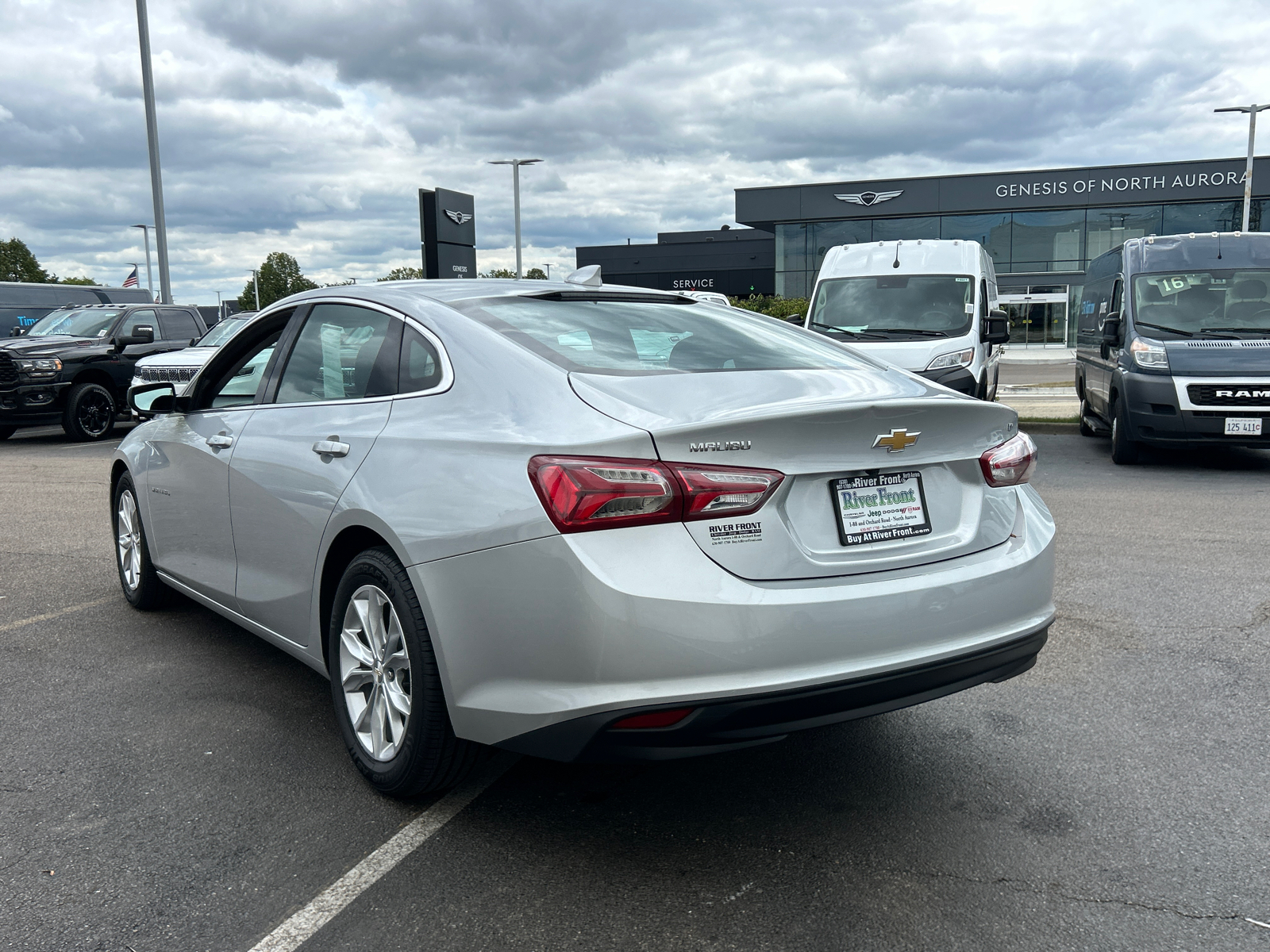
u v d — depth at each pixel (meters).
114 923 2.35
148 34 19.89
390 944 2.27
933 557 2.72
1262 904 2.41
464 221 14.84
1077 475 9.79
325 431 3.24
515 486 2.48
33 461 12.07
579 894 2.47
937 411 2.71
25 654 4.39
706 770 3.22
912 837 2.76
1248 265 10.75
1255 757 3.25
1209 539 6.61
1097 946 2.25
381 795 3.02
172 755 3.31
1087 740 3.40
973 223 44.19
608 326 3.19
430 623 2.66
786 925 2.34
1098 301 13.08
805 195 44.50
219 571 3.95
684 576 2.36
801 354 3.31
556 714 2.41
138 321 15.89
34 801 2.98
